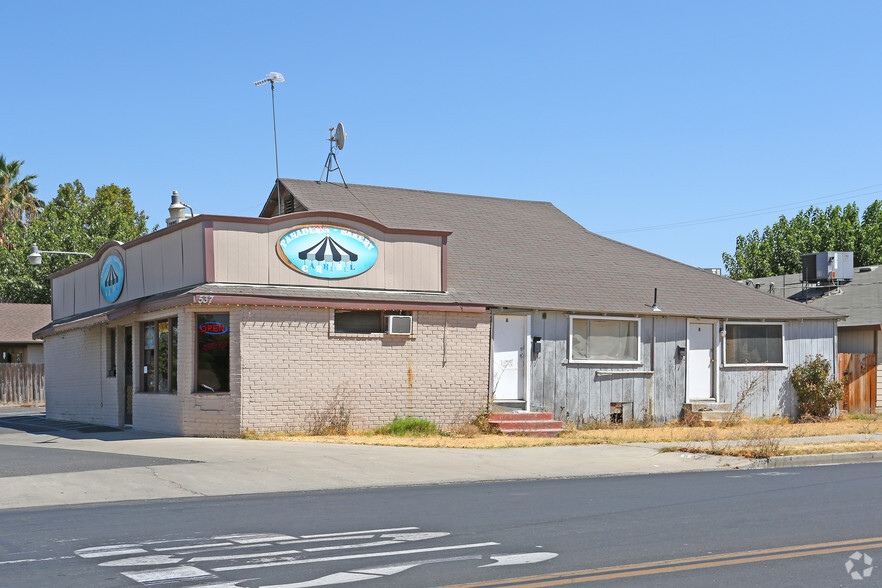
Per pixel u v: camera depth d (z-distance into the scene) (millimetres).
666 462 15945
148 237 20484
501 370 20984
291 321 18375
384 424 19266
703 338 23891
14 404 37375
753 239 55219
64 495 11672
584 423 22000
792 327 25047
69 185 59031
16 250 50781
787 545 8359
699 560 7703
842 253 32750
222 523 9609
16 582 6902
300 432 18297
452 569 7332
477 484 13305
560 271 23703
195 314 18281
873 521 9680
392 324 19297
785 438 19938
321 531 9094
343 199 24156
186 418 18203
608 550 8125
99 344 23203
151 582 6883
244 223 18328
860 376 26953
